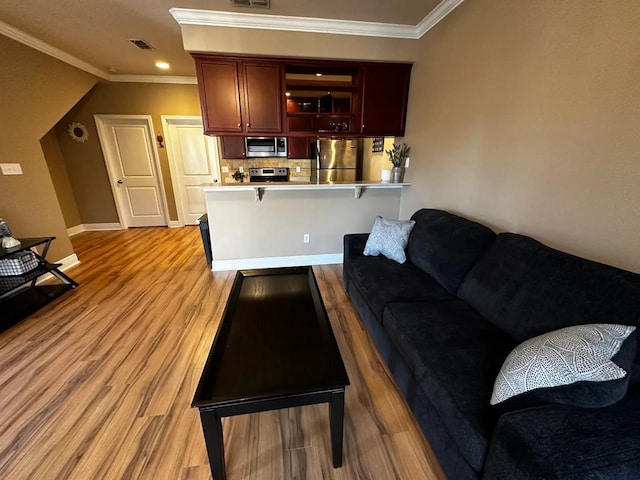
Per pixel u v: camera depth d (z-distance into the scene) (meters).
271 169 5.05
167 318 2.35
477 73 2.12
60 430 1.37
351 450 1.29
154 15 2.60
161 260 3.69
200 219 3.42
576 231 1.46
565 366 0.82
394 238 2.42
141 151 5.05
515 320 1.34
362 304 2.15
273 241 3.35
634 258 1.22
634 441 0.75
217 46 2.71
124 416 1.45
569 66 1.43
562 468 0.70
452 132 2.45
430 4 2.43
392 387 1.64
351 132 3.26
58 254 3.35
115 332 2.15
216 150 5.29
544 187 1.62
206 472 1.20
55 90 3.42
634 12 1.14
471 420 0.96
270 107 3.05
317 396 1.08
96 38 3.09
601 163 1.32
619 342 0.80
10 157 2.85
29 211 3.03
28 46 3.03
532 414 0.84
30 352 1.93
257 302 1.74
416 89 3.04
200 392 1.01
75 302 2.61
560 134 1.50
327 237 3.47
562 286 1.21
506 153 1.88
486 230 1.84
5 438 1.33
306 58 2.93
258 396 1.02
